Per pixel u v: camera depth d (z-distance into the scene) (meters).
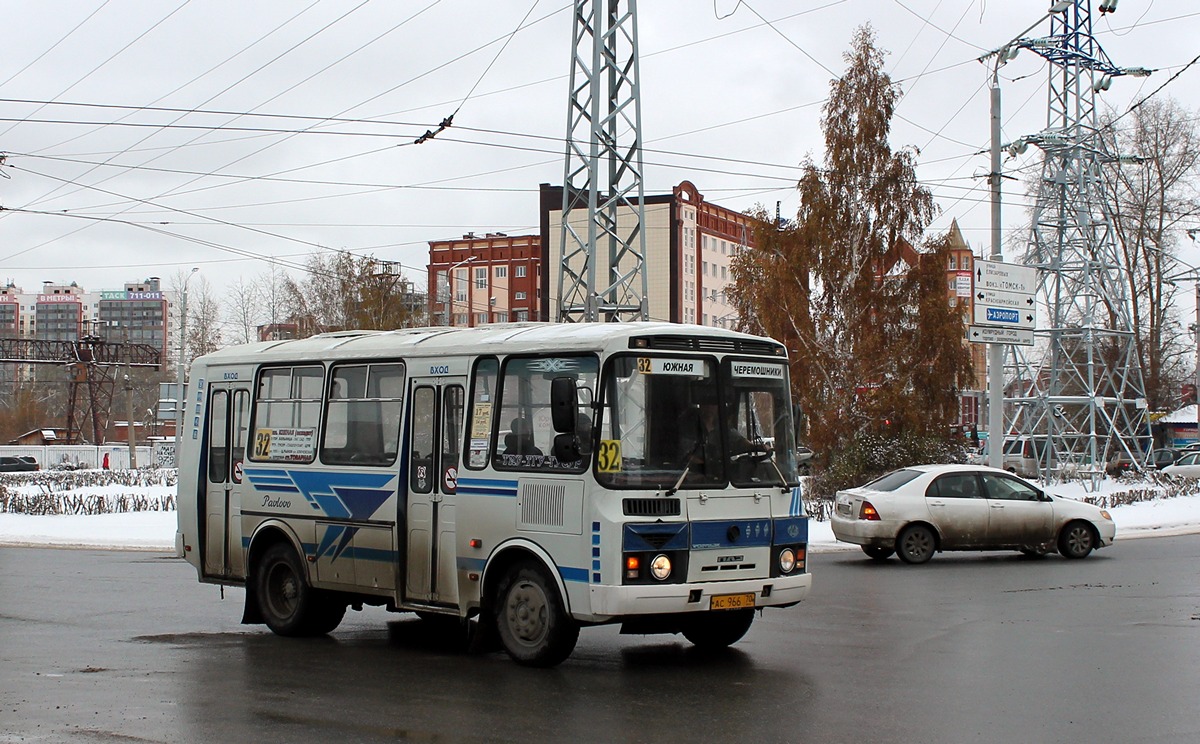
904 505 20.06
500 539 10.69
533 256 95.62
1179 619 13.41
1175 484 37.72
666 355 10.38
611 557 9.81
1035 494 20.72
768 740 7.82
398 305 52.72
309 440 12.69
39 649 11.87
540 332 10.80
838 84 36.47
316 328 57.62
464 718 8.55
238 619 14.16
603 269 56.50
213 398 14.00
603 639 12.41
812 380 35.41
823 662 10.83
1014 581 17.38
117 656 11.44
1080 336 43.38
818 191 36.25
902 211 35.94
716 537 10.34
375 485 11.84
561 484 10.20
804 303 35.72
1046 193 43.78
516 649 10.62
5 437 94.06
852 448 33.81
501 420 10.84
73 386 70.06
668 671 10.44
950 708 8.77
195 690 9.68
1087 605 14.66
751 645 11.84
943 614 13.97
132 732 8.16
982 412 67.25
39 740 7.94
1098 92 42.34
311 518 12.53
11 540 26.34
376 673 10.45
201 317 81.25
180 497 14.28
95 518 31.38
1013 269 31.20
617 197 26.23
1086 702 8.96
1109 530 20.91
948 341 35.62
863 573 18.69
